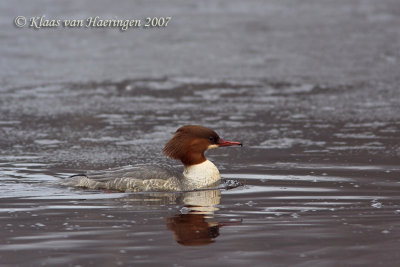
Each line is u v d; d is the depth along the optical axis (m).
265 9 34.38
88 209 9.80
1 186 11.28
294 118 17.56
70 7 33.12
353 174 12.05
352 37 27.98
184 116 17.91
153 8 33.88
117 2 34.75
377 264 7.48
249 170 12.60
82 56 25.58
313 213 9.48
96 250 7.94
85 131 16.38
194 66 24.02
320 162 13.12
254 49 26.25
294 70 23.23
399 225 8.84
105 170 11.54
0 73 23.03
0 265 7.48
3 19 31.02
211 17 32.28
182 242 8.22
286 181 11.62
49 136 15.88
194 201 10.34
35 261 7.60
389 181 11.46
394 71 22.84
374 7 34.66
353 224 8.91
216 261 7.59
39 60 24.92
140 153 14.27
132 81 22.11
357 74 22.52
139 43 27.61
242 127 16.69
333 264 7.47
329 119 17.38
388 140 15.05
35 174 12.32
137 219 9.23
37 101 19.62
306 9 34.34
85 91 20.89
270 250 7.92
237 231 8.65
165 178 11.19
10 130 16.45
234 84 21.61
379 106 18.69
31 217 9.35
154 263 7.52
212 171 11.62
